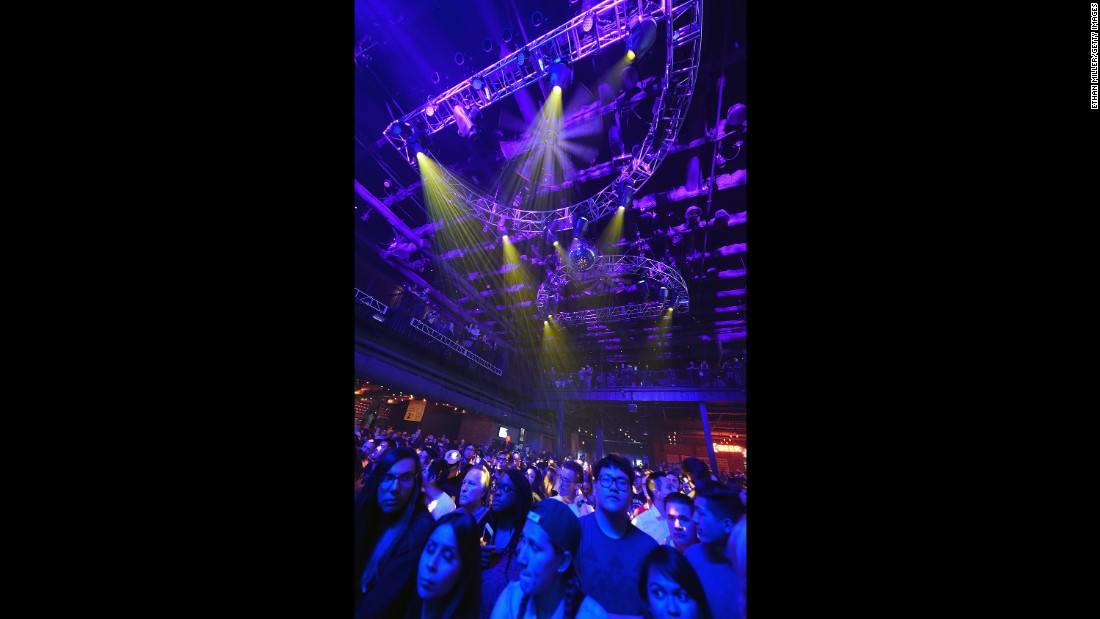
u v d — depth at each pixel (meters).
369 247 11.62
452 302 15.12
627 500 1.55
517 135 9.16
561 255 12.75
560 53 7.11
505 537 1.90
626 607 1.45
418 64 7.74
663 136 8.37
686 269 12.23
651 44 6.62
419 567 1.57
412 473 1.71
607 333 17.50
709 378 15.23
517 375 17.73
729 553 1.37
